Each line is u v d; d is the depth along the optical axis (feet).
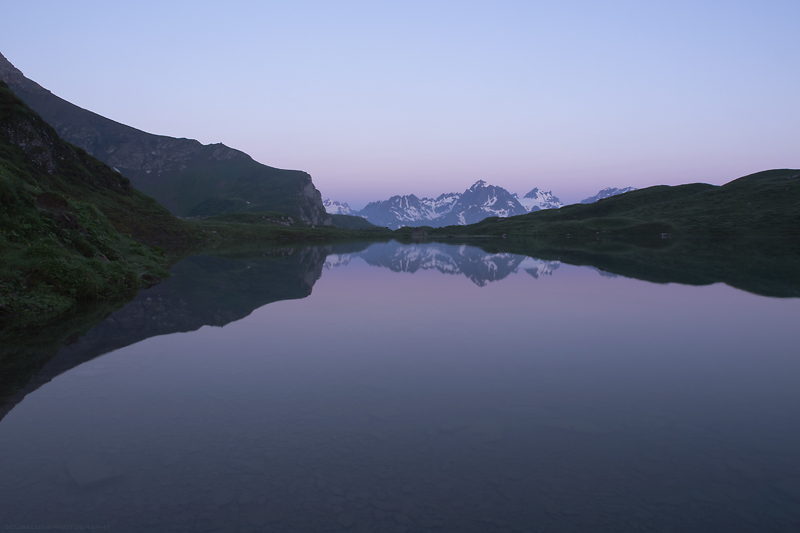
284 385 26.55
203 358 32.27
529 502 15.29
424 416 22.15
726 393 25.57
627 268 102.94
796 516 14.49
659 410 23.08
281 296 62.23
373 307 53.83
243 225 457.68
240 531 13.76
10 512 14.74
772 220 397.80
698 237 357.20
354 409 23.02
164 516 14.52
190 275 87.25
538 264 115.34
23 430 20.62
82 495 15.70
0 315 44.47
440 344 36.47
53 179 168.55
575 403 23.99
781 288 68.85
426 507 14.99
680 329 42.11
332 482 16.47
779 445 19.29
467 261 128.06
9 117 162.61
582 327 42.88
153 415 22.22
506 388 26.25
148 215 216.13
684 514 14.61
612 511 14.79
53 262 55.93
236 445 19.17
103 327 42.19
